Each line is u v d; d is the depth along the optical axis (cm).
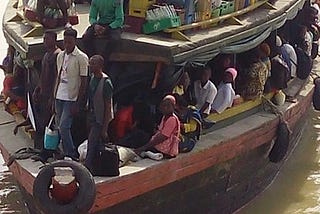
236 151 1234
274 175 1483
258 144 1309
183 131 1112
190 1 1154
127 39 1092
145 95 1132
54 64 1050
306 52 1667
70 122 1030
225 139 1201
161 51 1074
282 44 1575
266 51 1377
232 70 1248
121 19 1084
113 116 1079
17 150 1125
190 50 1105
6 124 1254
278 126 1376
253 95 1336
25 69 1219
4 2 2712
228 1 1293
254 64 1332
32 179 1003
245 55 1350
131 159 1058
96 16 1104
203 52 1140
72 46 1006
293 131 1555
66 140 1035
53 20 1140
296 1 1570
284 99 1463
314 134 1739
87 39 1101
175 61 1074
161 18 1112
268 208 1356
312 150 1645
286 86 1459
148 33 1130
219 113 1252
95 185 957
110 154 992
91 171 996
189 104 1206
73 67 1008
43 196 951
